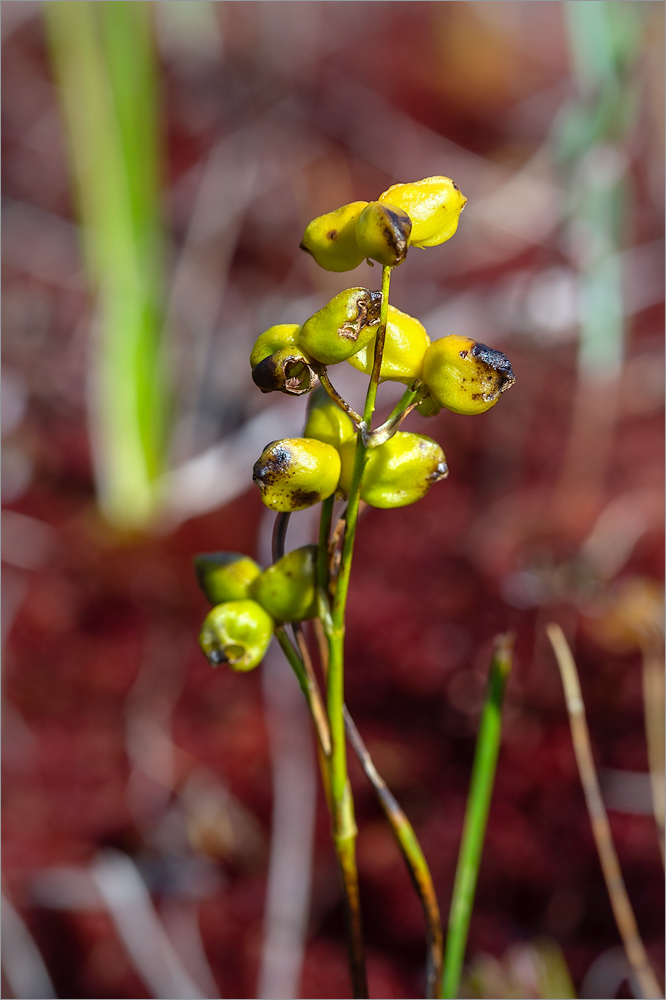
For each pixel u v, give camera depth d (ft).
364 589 1.31
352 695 1.20
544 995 0.89
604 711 1.13
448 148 2.26
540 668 1.18
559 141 1.75
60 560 1.38
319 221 0.66
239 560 0.71
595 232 1.51
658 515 1.37
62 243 2.06
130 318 1.40
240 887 1.05
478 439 1.55
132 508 1.43
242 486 1.49
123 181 1.36
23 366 1.72
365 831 1.08
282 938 0.98
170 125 2.29
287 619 0.71
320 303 1.77
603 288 1.52
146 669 1.25
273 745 1.16
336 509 1.37
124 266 1.39
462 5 2.77
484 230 1.95
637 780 1.07
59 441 1.59
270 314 1.77
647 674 1.00
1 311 1.82
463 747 1.13
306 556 0.70
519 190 1.97
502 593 1.28
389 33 2.66
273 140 2.16
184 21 2.31
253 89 2.28
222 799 1.12
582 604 1.24
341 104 2.31
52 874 1.04
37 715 1.22
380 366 0.66
